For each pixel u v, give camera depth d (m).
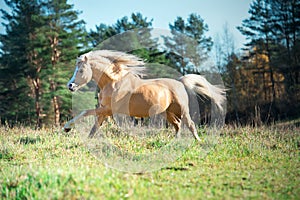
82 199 4.92
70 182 5.39
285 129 11.62
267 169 6.52
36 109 25.67
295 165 6.84
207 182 5.70
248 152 7.92
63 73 25.86
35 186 5.47
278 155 7.68
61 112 26.02
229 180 5.81
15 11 26.77
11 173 6.41
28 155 7.89
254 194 5.13
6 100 26.70
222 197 4.99
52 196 5.04
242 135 9.93
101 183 5.30
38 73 25.95
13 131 11.12
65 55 26.86
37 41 26.02
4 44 27.03
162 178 5.95
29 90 27.05
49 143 8.94
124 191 5.16
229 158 7.42
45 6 26.80
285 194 5.18
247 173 6.25
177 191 5.20
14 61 26.20
